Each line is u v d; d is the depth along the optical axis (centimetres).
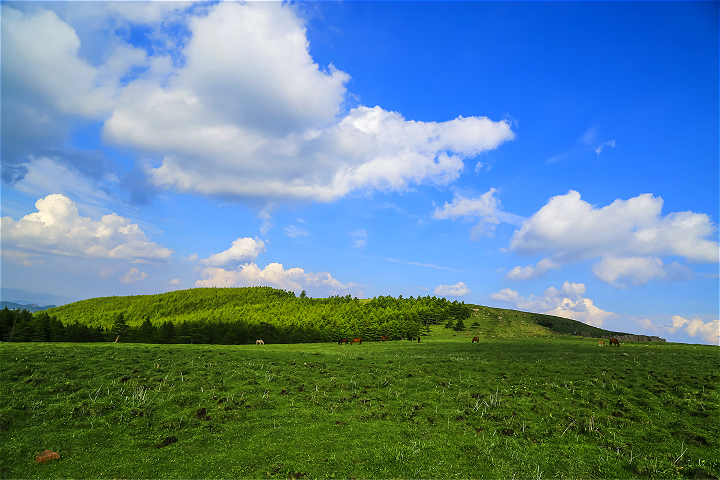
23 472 1750
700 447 2119
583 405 2808
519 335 12019
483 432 2362
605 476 1895
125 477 1759
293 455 2008
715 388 3077
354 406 2789
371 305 17362
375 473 1867
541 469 1953
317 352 5588
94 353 3928
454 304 15862
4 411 2241
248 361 4138
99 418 2325
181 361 3922
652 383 3272
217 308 19838
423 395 3041
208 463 1905
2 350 3631
